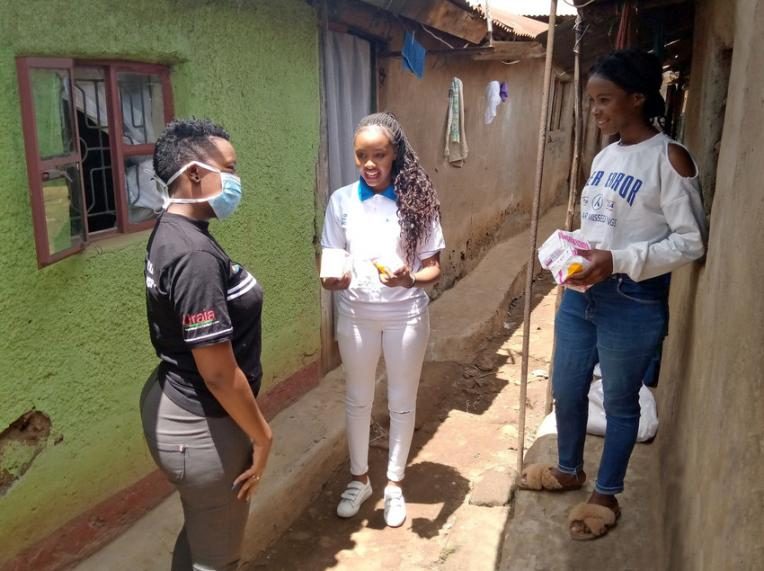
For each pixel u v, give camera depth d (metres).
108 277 2.75
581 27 4.04
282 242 4.06
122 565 2.78
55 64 2.37
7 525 2.40
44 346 2.46
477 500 3.65
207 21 3.21
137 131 2.97
